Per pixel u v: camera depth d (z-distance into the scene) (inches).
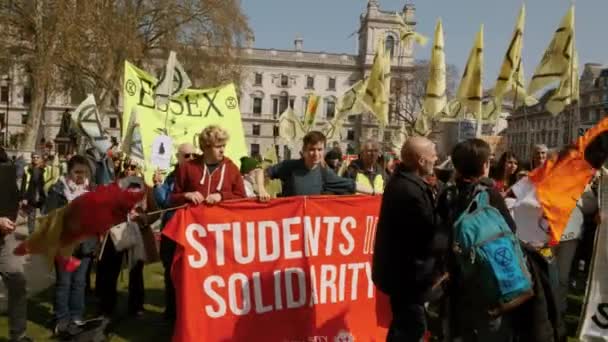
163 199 237.1
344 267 203.2
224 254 187.9
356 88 703.1
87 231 185.0
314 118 892.0
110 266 241.6
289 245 195.9
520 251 138.0
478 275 137.3
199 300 184.2
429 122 642.2
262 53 3449.8
